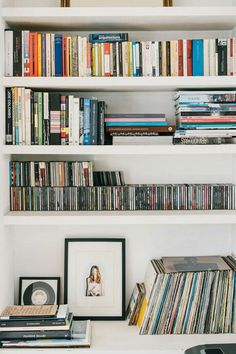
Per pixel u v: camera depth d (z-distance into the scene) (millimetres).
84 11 2006
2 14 1992
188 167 2305
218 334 2074
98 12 2008
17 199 2127
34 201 2127
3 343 1945
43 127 2064
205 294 2068
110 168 2293
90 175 2133
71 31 2252
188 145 2049
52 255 2295
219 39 2078
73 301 2246
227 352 1780
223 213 2070
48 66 2053
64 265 2271
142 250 2305
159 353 1908
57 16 2012
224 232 2314
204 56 2076
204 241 2314
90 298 2244
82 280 2254
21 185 2131
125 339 2020
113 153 2037
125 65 2066
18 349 1936
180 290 2061
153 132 2102
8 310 2041
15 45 2037
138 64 2064
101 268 2258
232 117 2096
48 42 2049
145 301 2135
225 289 2074
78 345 1938
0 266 2004
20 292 2258
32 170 2121
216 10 2021
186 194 2158
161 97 2279
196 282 2061
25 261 2295
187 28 2223
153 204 2150
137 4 2113
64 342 1938
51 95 2059
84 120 2068
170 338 2027
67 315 2041
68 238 2279
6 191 2078
